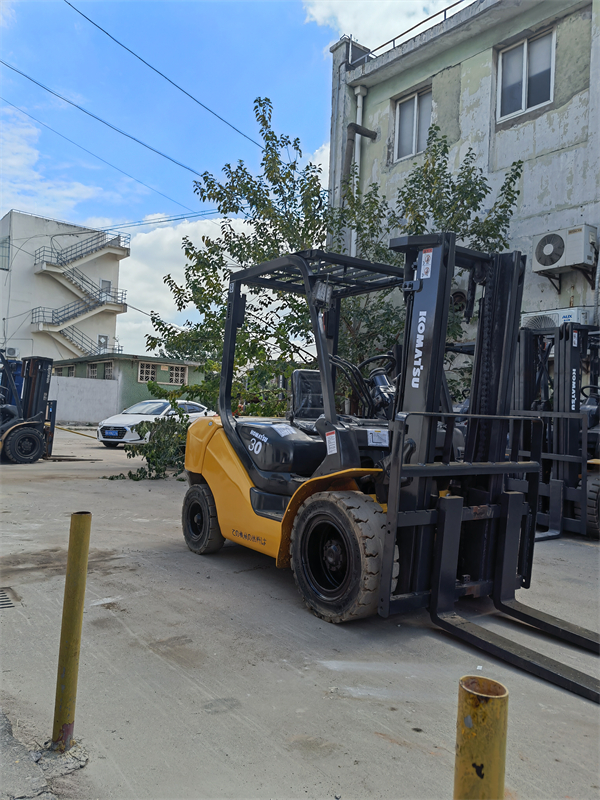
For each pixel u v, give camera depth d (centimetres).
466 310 448
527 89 1145
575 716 293
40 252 3959
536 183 1109
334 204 1448
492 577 435
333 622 404
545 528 799
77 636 247
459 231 1077
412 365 412
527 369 819
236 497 518
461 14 1184
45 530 652
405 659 352
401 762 245
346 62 1447
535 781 238
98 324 4169
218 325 1040
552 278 1060
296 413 526
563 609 456
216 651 353
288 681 317
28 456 1314
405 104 1377
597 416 841
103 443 1814
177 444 1130
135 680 312
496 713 136
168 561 551
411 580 394
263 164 1102
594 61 1030
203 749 251
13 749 246
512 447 572
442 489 459
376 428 468
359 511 386
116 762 240
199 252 1075
